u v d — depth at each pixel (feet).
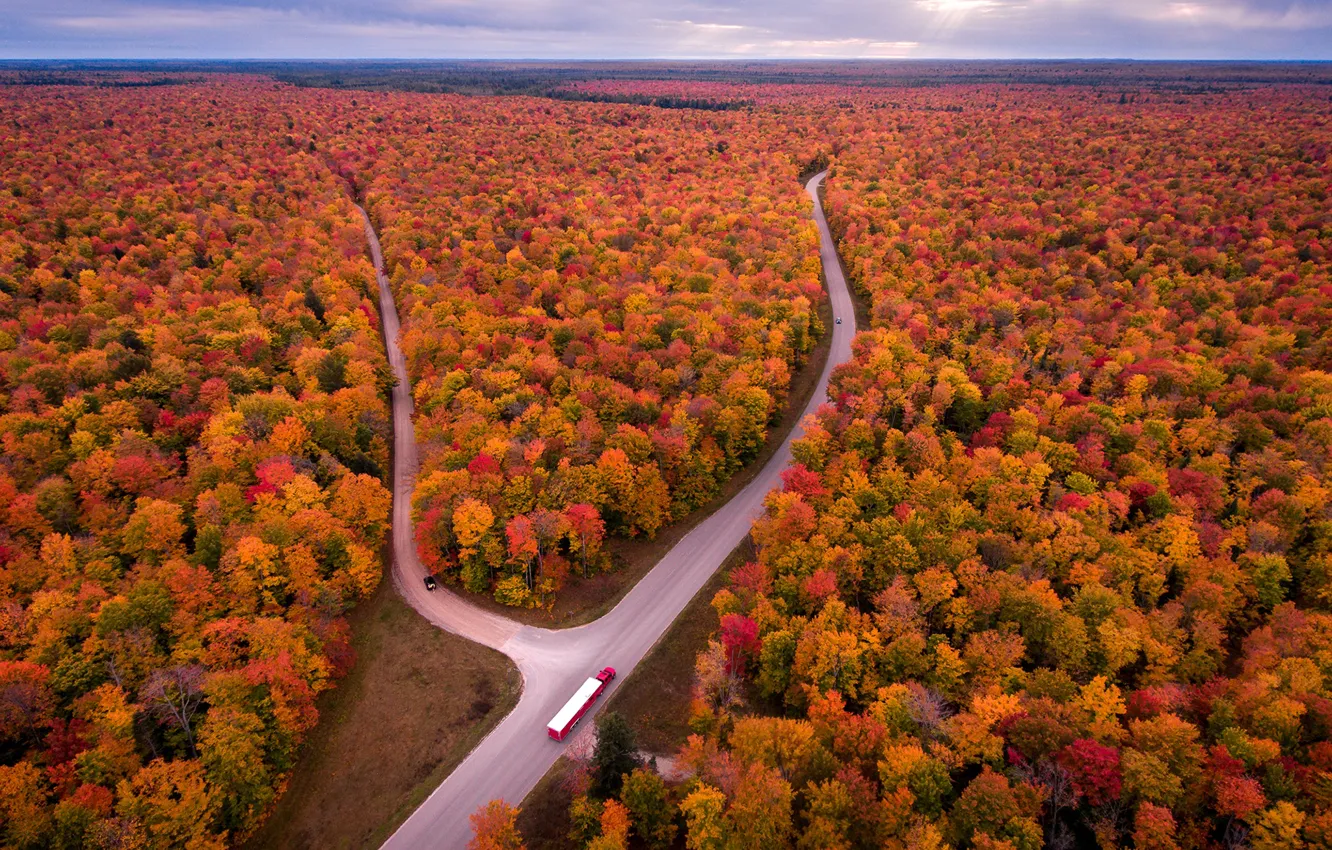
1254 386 384.27
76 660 219.82
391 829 209.56
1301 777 184.85
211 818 191.31
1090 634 238.68
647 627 282.97
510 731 238.89
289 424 335.06
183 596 244.83
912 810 184.75
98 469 309.42
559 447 344.28
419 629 281.13
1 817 181.37
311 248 600.39
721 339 439.63
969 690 223.10
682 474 349.41
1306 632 234.58
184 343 430.20
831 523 279.49
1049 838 183.21
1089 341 433.48
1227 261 561.02
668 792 211.00
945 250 599.98
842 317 562.25
